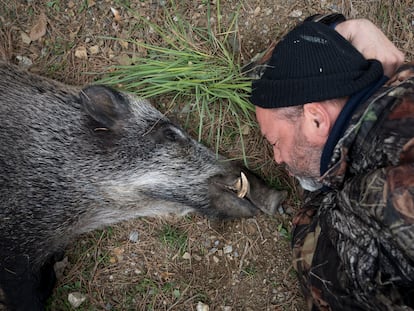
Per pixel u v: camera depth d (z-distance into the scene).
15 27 1.10
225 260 1.08
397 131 0.63
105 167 1.02
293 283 1.07
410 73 0.67
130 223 1.08
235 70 1.07
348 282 0.74
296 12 1.10
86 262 1.07
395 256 0.64
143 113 1.04
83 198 1.02
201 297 1.07
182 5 1.10
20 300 0.99
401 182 0.59
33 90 1.03
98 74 1.10
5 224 0.97
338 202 0.71
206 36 1.09
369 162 0.65
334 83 0.68
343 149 0.68
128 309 1.06
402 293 0.68
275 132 0.77
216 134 1.08
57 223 1.01
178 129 1.04
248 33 1.10
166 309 1.06
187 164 1.03
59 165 1.00
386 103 0.65
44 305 1.04
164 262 1.07
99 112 0.99
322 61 0.70
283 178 1.09
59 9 1.10
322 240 0.81
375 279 0.68
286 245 1.08
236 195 1.04
